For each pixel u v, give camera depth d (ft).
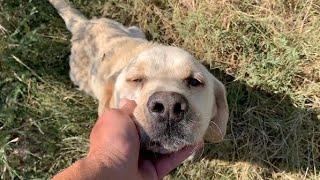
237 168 1.46
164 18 1.58
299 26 1.52
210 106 1.06
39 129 1.44
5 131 1.45
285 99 1.48
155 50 1.04
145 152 0.95
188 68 1.01
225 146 1.46
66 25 1.56
